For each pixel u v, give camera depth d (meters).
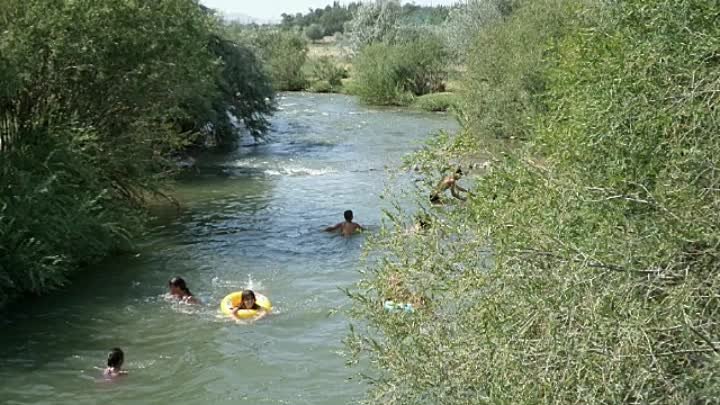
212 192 26.72
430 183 8.11
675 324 5.34
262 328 14.41
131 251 19.03
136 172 21.08
